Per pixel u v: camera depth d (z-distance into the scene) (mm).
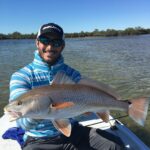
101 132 1094
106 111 870
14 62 5723
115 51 7707
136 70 4188
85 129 1078
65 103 788
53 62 1052
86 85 845
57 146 1010
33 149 986
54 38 1018
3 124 1354
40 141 999
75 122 1089
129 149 1125
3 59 6371
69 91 814
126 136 1228
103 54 6879
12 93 980
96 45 11156
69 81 866
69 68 1113
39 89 802
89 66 4711
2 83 3396
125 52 7324
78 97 821
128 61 5320
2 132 1273
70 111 807
